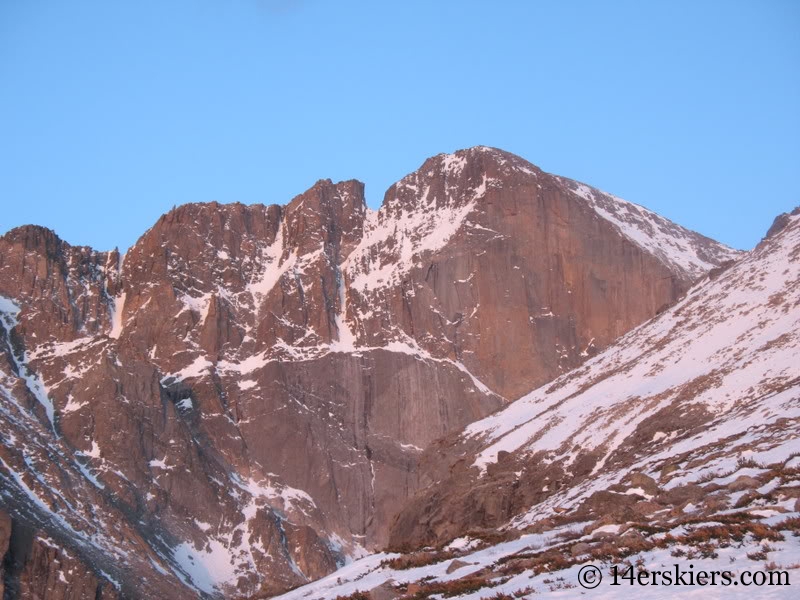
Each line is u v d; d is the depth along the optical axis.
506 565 45.81
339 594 51.62
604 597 36.50
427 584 46.31
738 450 64.81
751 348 109.31
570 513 62.50
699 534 41.50
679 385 108.25
